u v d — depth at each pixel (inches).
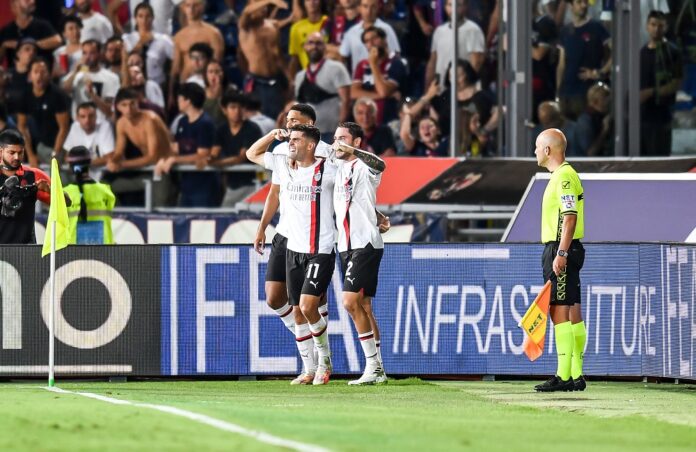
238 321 1179.3
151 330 1171.9
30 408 826.8
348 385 1107.9
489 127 2000.5
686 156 1915.6
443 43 2007.9
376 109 2014.0
